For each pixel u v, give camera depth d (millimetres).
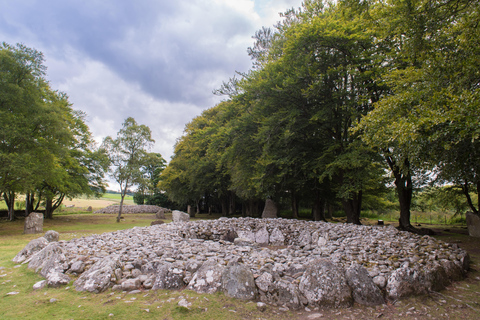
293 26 17094
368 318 4145
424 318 4172
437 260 6695
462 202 23203
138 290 4855
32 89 17672
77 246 7648
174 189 35625
